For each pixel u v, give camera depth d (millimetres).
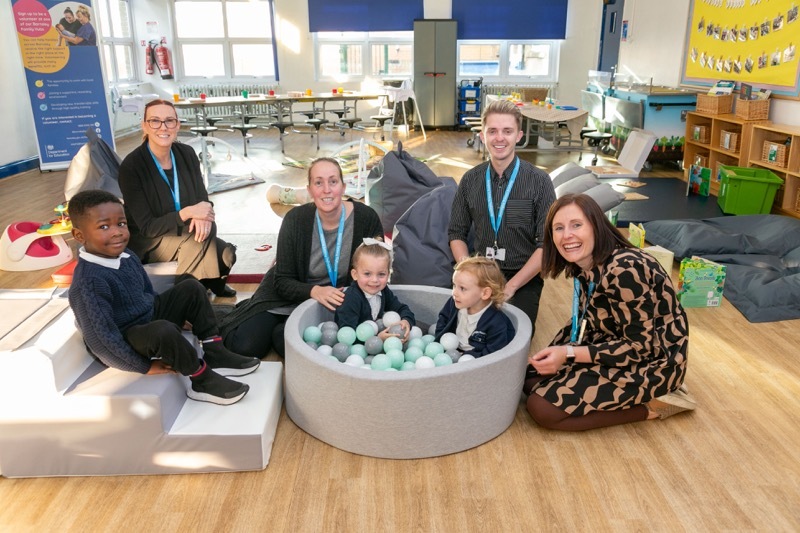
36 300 2387
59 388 1933
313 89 11797
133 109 7906
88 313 1928
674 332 2174
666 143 7160
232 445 1989
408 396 1990
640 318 2094
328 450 2150
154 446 1984
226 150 8984
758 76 5859
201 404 2143
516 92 9852
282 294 2693
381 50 11727
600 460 2102
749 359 2801
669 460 2098
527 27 11219
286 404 2334
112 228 1983
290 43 11516
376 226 2803
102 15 10039
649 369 2174
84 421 1947
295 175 7121
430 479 2002
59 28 7164
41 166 7523
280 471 2037
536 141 9109
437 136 10609
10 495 1929
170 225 3029
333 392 2059
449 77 11211
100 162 4297
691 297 3379
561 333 2484
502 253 2816
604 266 2064
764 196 4902
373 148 8914
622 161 5750
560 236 2066
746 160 5625
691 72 7375
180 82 11695
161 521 1815
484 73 11844
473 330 2404
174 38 11438
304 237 2672
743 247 3996
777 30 5535
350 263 2754
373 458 2107
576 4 11070
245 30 11570
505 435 2246
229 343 2639
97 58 7414
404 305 2688
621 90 8164
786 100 5402
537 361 2180
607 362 2162
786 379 2625
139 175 3039
